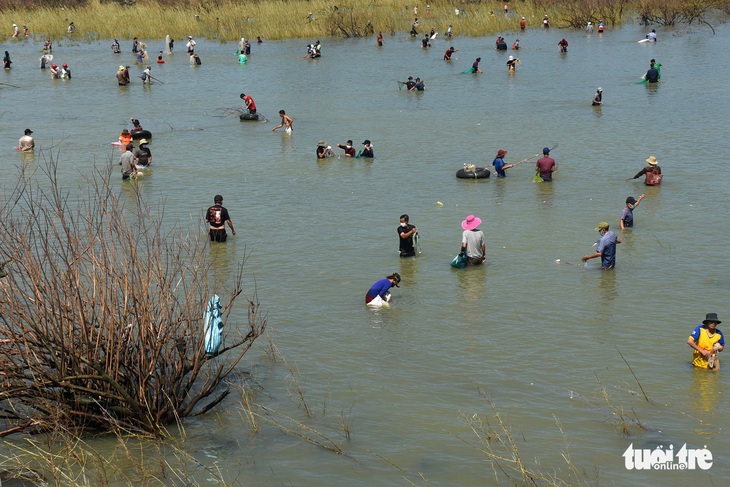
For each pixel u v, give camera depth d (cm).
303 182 3091
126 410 1325
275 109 4666
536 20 8162
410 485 1184
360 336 1733
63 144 3806
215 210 2353
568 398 1459
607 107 4416
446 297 1948
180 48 7419
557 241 2358
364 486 1182
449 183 3041
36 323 1294
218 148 3712
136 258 1373
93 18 8494
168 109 4728
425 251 2289
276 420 1382
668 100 4531
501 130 3947
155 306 1342
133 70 6262
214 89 5403
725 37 6900
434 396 1469
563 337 1717
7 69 6400
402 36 7812
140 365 1323
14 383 1283
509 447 1291
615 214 2609
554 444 1299
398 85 5375
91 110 4731
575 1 8238
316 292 1989
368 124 4184
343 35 7919
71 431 1314
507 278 2070
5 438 1312
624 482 1185
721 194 2792
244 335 1727
